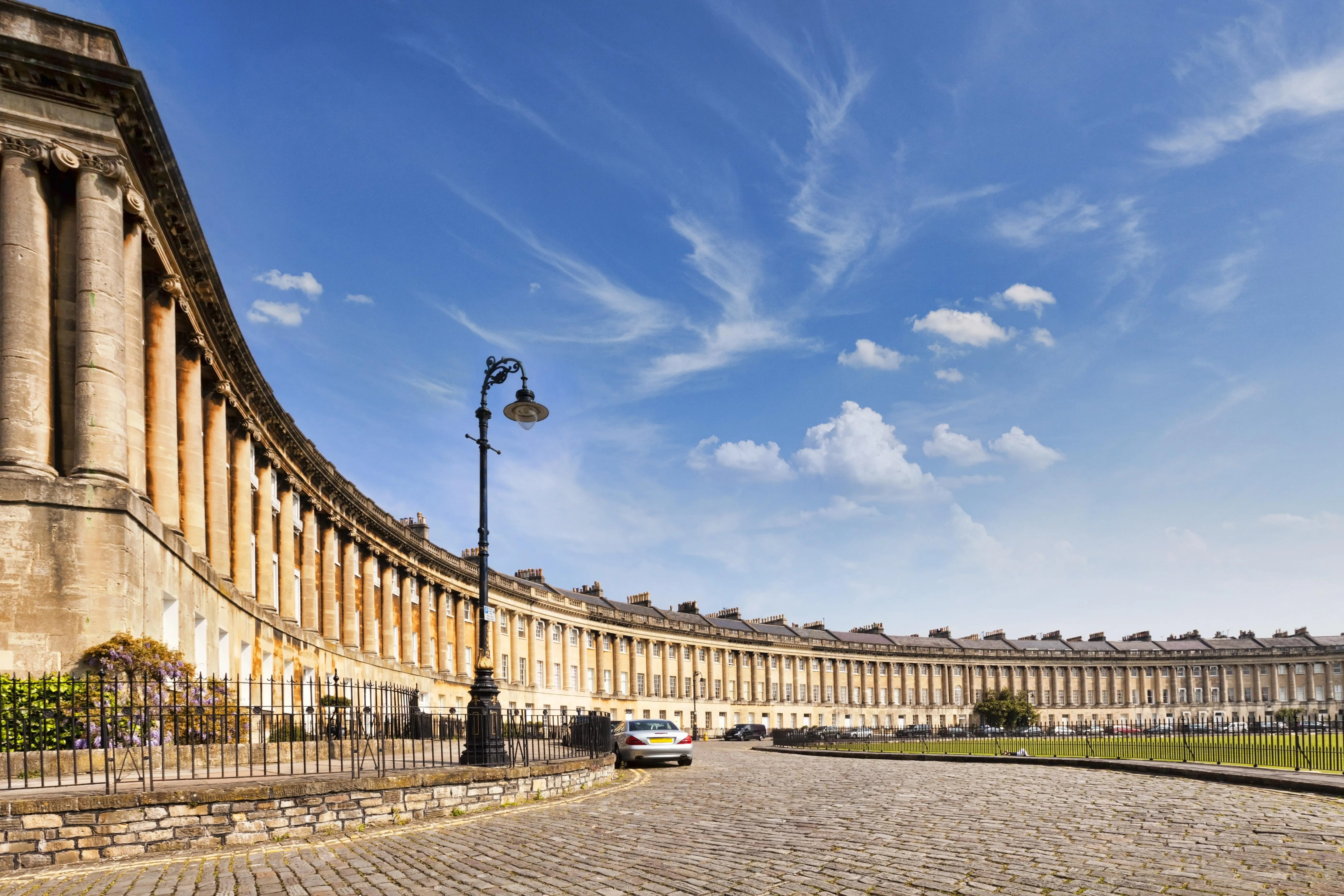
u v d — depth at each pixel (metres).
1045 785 19.22
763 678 108.81
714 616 114.94
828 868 9.88
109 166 19.62
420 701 52.62
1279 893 8.22
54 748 15.46
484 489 20.19
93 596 17.77
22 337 18.33
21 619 17.23
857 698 118.62
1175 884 8.70
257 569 32.72
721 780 22.97
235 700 20.52
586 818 14.78
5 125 18.80
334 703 23.16
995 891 8.56
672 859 10.73
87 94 19.61
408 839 12.64
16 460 17.88
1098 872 9.32
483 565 19.70
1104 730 73.00
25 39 19.11
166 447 22.67
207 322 26.91
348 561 43.75
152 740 15.88
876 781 21.59
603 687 86.94
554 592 80.12
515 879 9.70
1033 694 132.50
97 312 18.94
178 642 21.33
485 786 15.95
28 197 18.78
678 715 96.62
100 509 18.09
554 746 23.61
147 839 11.44
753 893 8.77
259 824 12.37
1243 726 72.19
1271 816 13.02
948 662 127.38
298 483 37.41
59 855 10.80
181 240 23.67
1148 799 15.66
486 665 19.09
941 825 13.10
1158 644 142.75
